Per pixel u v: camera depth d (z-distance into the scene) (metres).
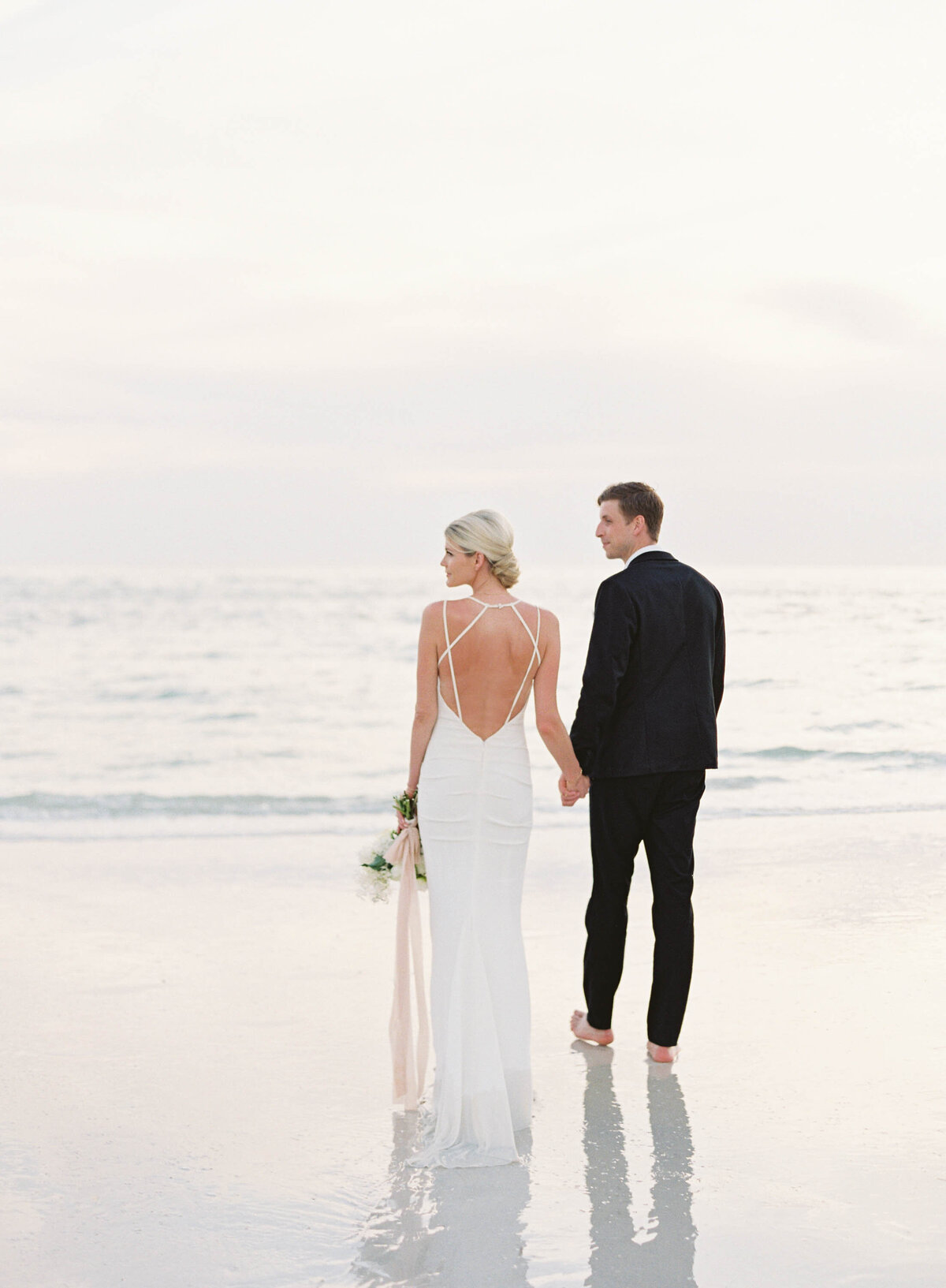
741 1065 4.18
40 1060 4.22
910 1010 4.75
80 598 56.16
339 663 33.19
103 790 14.29
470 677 3.68
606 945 4.34
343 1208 3.11
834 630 36.81
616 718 4.17
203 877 7.27
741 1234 2.96
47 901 6.64
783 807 10.45
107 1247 2.89
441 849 3.69
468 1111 3.49
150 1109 3.79
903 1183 3.24
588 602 57.12
